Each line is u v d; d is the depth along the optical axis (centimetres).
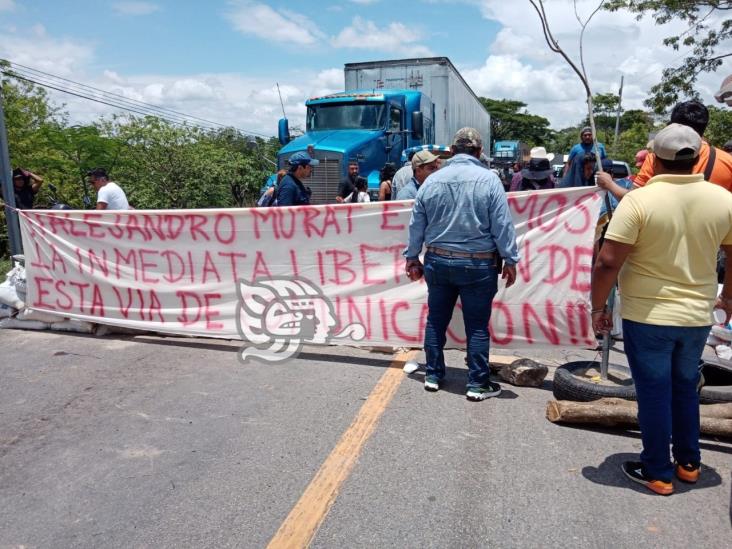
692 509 311
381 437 396
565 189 489
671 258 304
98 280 641
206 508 318
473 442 387
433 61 1611
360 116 1323
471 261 435
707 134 2395
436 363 473
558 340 510
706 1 2062
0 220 1226
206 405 454
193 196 2055
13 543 294
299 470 354
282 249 578
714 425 381
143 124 2003
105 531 301
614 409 395
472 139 451
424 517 306
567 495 325
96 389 492
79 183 1800
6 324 686
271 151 2638
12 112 1669
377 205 547
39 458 378
